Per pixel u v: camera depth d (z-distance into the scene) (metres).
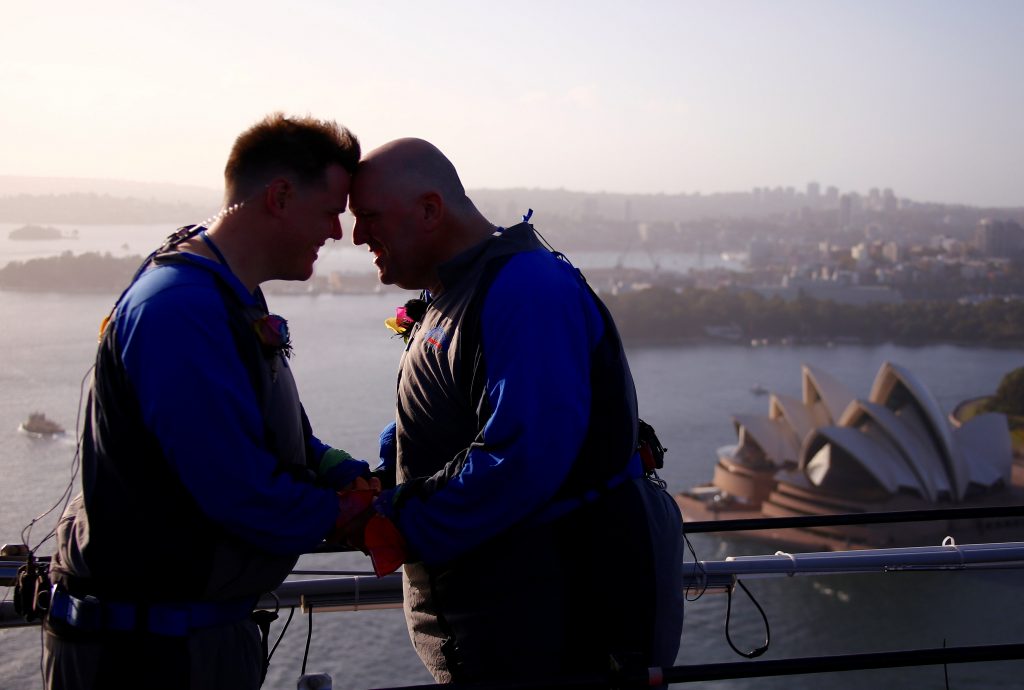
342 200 2.13
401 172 2.22
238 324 1.98
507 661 2.19
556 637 2.17
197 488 1.88
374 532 2.12
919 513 2.89
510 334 2.08
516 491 2.04
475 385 2.15
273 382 2.06
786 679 16.89
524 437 2.03
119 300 1.98
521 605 2.18
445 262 2.25
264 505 1.94
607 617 2.17
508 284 2.12
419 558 2.12
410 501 2.13
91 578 1.92
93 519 1.92
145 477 1.90
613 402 2.21
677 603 2.29
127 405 1.89
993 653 2.18
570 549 2.17
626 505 2.21
